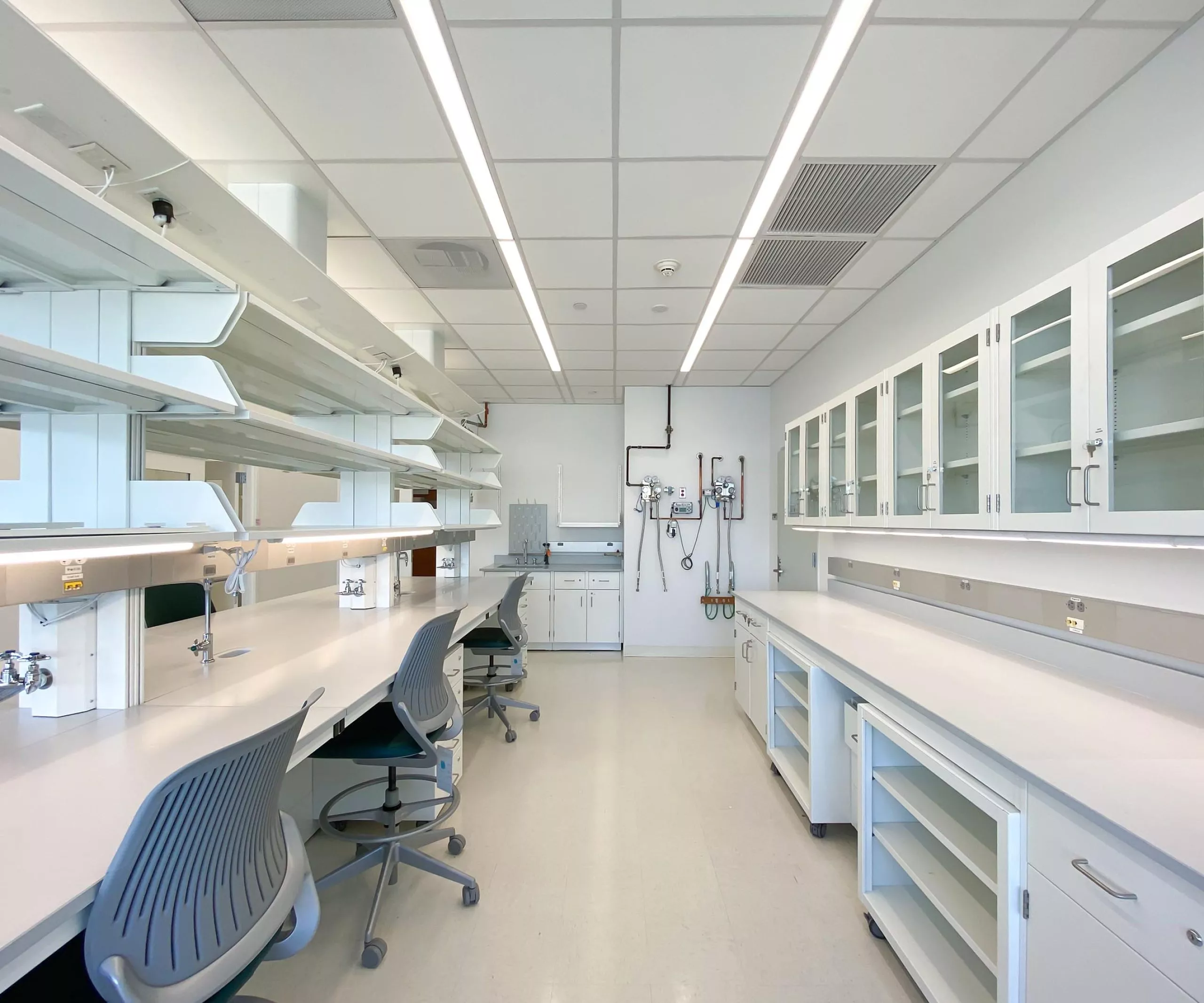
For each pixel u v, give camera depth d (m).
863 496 2.98
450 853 2.36
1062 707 1.56
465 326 4.02
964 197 2.42
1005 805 1.26
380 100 1.85
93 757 1.31
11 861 0.91
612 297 3.49
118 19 1.52
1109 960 0.99
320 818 2.22
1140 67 1.71
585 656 5.88
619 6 1.52
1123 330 1.46
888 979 1.71
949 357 2.23
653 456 5.88
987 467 1.95
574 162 2.19
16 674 1.56
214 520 1.51
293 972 1.73
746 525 5.86
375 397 2.74
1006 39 1.62
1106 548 1.80
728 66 1.73
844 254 2.93
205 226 1.80
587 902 2.06
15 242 1.23
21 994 0.99
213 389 1.40
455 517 5.52
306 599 4.09
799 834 2.52
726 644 5.83
